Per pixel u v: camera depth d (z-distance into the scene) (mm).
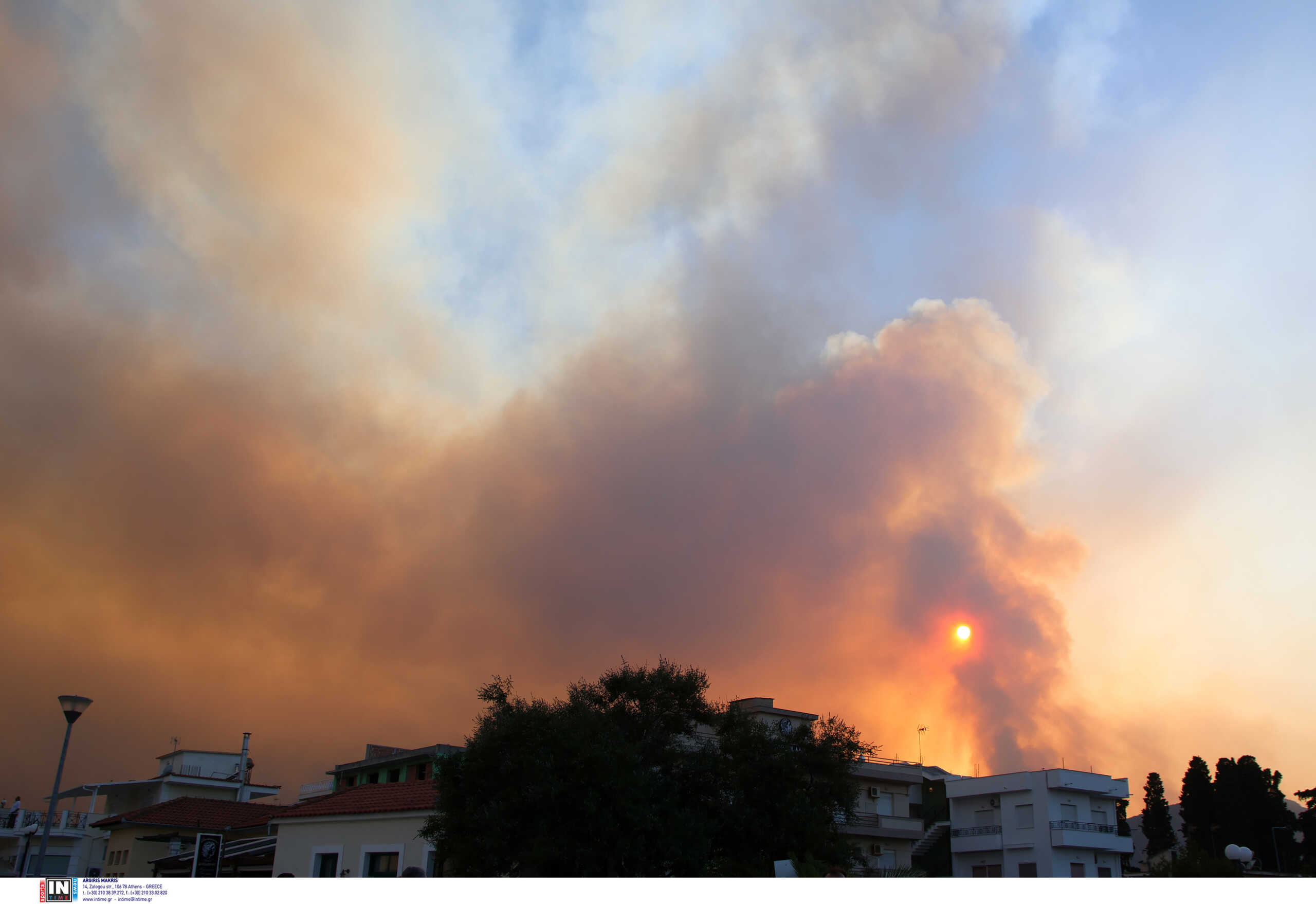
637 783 22812
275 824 37812
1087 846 54969
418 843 26953
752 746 25688
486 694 25031
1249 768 64250
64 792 58438
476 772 22859
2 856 52406
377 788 32688
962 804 59812
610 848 21703
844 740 26938
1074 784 55938
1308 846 61750
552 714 23766
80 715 26531
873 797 55125
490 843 21500
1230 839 62656
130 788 60812
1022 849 55688
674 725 26484
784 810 24562
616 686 26797
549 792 21703
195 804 45750
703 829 23609
